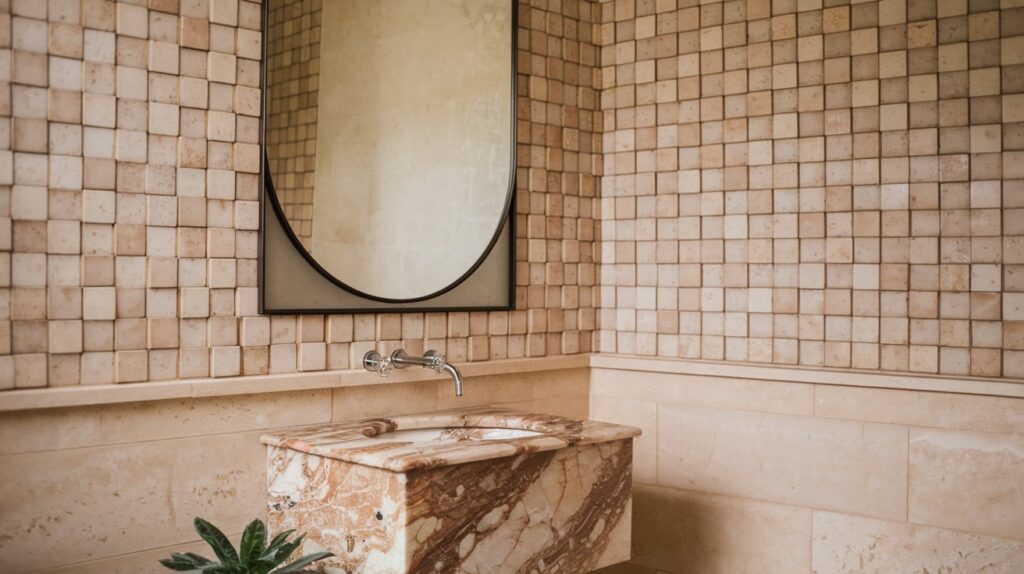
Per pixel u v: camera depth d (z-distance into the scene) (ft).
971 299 6.40
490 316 7.39
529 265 7.68
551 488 5.77
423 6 6.88
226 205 5.68
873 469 6.73
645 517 7.96
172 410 5.48
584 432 6.07
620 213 8.13
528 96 7.68
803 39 7.11
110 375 5.22
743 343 7.39
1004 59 6.29
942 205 6.51
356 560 5.22
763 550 7.26
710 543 7.55
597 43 8.23
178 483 5.51
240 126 5.74
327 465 5.42
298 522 5.63
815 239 7.04
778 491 7.18
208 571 4.64
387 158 6.63
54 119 5.00
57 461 5.04
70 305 5.07
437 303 7.00
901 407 6.61
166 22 5.41
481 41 7.29
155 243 5.38
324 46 6.20
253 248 5.82
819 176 7.02
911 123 6.63
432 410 6.99
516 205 7.55
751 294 7.35
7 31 4.84
